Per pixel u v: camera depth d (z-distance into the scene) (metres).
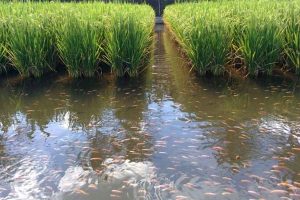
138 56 7.25
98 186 3.55
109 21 7.72
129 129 4.86
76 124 5.08
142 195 3.39
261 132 4.64
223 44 7.02
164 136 4.60
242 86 6.57
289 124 4.86
